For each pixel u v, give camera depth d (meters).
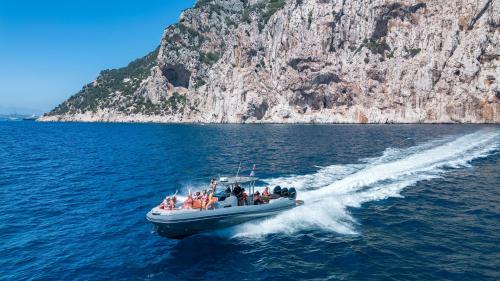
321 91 113.56
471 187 21.75
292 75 117.88
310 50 114.94
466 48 99.31
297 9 121.69
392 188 21.55
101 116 183.75
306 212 17.30
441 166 27.89
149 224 16.97
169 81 166.12
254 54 131.25
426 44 104.69
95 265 12.66
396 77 105.44
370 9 112.31
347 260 12.39
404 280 10.93
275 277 11.40
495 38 98.00
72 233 15.99
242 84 125.50
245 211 15.68
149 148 51.25
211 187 16.91
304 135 65.06
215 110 131.50
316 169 28.70
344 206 18.25
